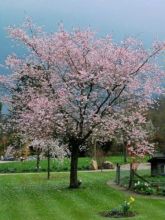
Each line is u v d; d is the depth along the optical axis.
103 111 30.16
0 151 53.28
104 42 30.39
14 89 31.42
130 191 28.31
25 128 30.30
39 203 24.11
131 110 31.62
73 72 29.98
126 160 56.22
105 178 36.72
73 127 29.83
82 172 43.81
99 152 51.59
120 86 30.05
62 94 29.06
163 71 31.25
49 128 29.75
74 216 20.56
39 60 30.59
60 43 29.92
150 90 31.25
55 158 41.12
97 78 29.05
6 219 19.86
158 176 36.25
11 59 30.94
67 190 28.92
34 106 28.86
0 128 34.81
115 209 21.06
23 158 49.56
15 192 28.38
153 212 21.33
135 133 31.47
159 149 53.81
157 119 56.47
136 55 30.28
